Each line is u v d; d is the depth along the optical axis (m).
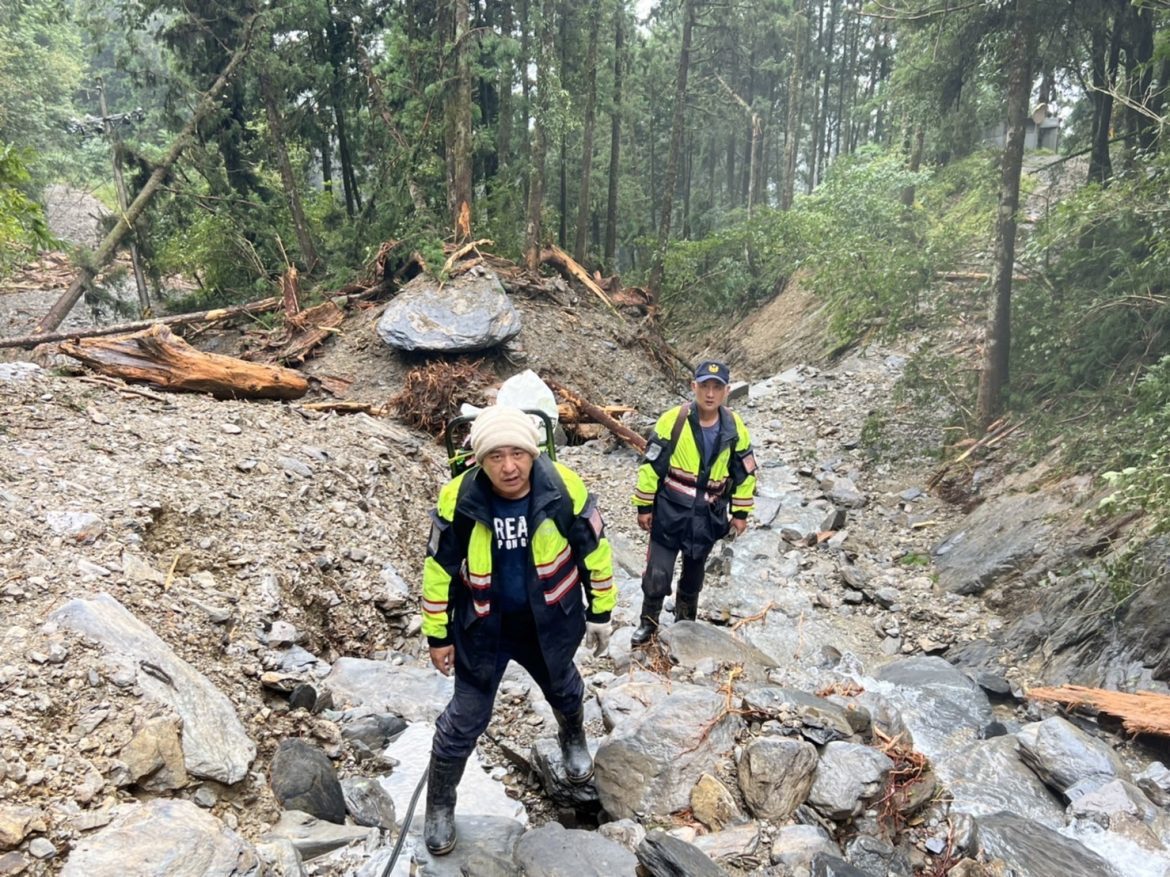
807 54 32.62
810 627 6.10
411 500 7.04
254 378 8.61
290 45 17.19
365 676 4.06
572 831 2.87
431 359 11.90
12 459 4.57
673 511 4.60
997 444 8.40
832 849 2.96
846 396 12.49
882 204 11.84
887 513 8.39
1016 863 3.14
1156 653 4.80
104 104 25.09
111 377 7.62
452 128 15.17
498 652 2.80
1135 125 8.88
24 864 2.08
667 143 35.34
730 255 21.59
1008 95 7.93
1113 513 5.21
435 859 2.74
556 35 19.38
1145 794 3.74
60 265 26.05
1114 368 7.59
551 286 15.77
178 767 2.62
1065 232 7.59
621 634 5.09
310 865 2.55
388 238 16.09
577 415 11.34
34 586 3.27
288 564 4.67
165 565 4.12
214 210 17.44
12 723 2.49
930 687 5.04
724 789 3.11
